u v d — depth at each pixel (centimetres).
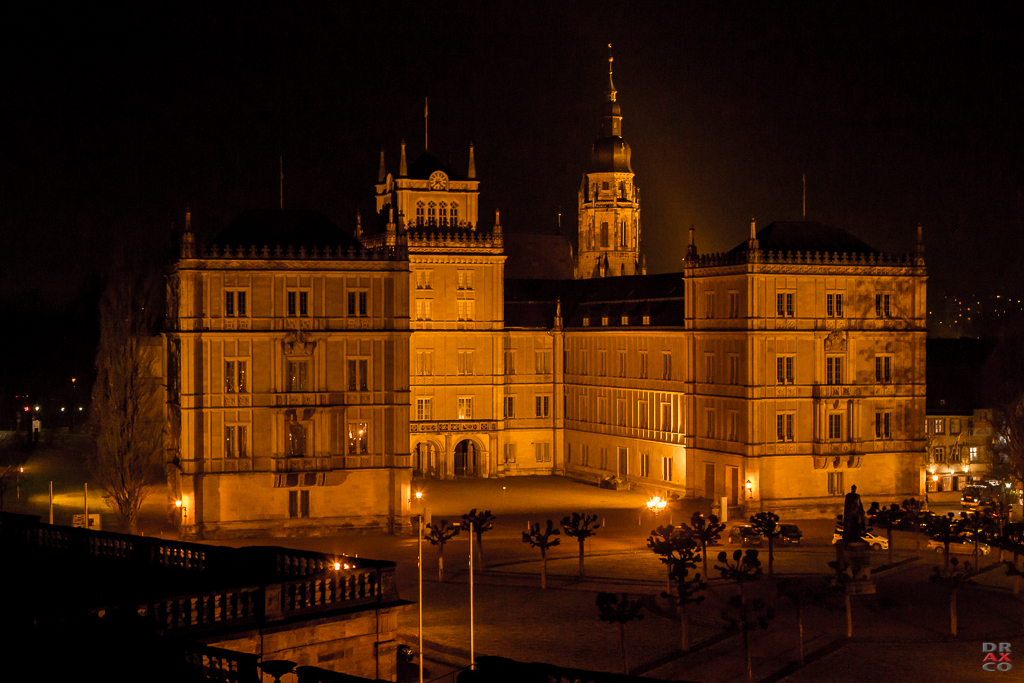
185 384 9856
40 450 14962
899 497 11300
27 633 3045
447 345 13700
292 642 3434
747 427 10844
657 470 12531
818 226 11475
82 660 3047
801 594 6297
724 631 6794
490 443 13912
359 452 10281
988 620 7056
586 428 13900
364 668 3600
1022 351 12162
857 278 11169
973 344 13750
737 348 11056
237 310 10000
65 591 4166
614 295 14038
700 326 11694
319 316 10200
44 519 9862
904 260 11306
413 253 13488
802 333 10962
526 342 14238
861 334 11150
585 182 19925
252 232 10344
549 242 17150
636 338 12875
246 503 10012
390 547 9506
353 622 3569
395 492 10338
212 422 9931
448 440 13725
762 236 11294
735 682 5841
